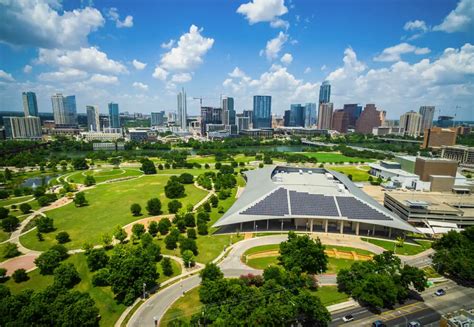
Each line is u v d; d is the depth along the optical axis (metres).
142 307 82.88
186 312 80.88
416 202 150.62
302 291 79.94
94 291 89.50
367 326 76.62
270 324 71.06
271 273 89.12
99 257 100.50
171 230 128.75
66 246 120.19
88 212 162.75
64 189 196.25
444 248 111.81
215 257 112.81
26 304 72.12
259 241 127.50
